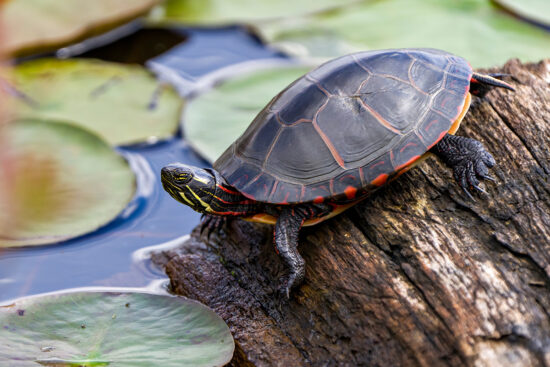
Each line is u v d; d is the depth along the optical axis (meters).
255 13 6.20
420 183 3.09
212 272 3.44
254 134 3.12
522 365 2.35
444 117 2.95
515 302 2.53
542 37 5.38
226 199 3.15
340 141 2.93
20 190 4.09
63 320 3.02
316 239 3.11
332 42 5.63
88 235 3.89
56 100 5.09
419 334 2.57
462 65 3.19
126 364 2.75
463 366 2.42
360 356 2.69
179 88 5.38
